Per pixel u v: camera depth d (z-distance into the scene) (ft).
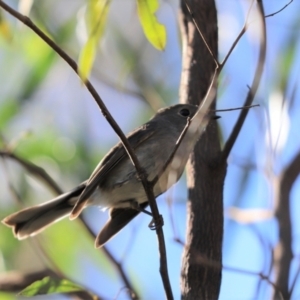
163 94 39.52
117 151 32.53
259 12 24.94
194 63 30.01
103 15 26.37
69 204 33.94
